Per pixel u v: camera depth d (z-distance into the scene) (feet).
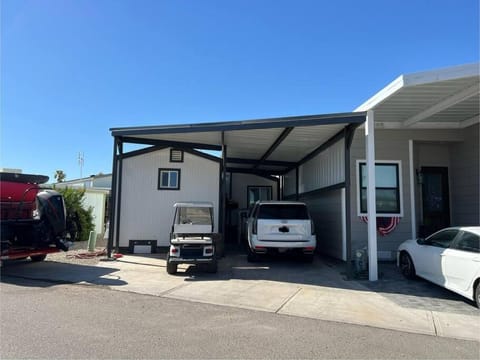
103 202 66.85
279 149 43.06
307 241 33.47
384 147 36.52
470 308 20.43
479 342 15.60
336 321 18.12
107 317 17.98
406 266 27.81
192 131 34.04
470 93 25.45
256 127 31.53
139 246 41.57
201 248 29.09
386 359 13.70
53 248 32.24
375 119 34.40
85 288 24.43
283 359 13.46
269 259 37.81
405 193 36.24
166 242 42.16
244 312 19.34
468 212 34.99
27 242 30.63
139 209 42.22
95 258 37.63
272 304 20.93
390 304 21.16
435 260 23.79
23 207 33.71
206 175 43.45
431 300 22.07
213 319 18.02
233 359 13.35
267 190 65.16
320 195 43.73
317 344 15.02
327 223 41.01
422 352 14.43
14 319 17.42
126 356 13.34
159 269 31.71
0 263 28.30
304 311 19.69
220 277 28.37
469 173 34.99
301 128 31.89
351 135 30.19
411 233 35.86
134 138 40.88
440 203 37.63
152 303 20.85
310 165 47.21
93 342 14.64
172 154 43.16
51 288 24.31
